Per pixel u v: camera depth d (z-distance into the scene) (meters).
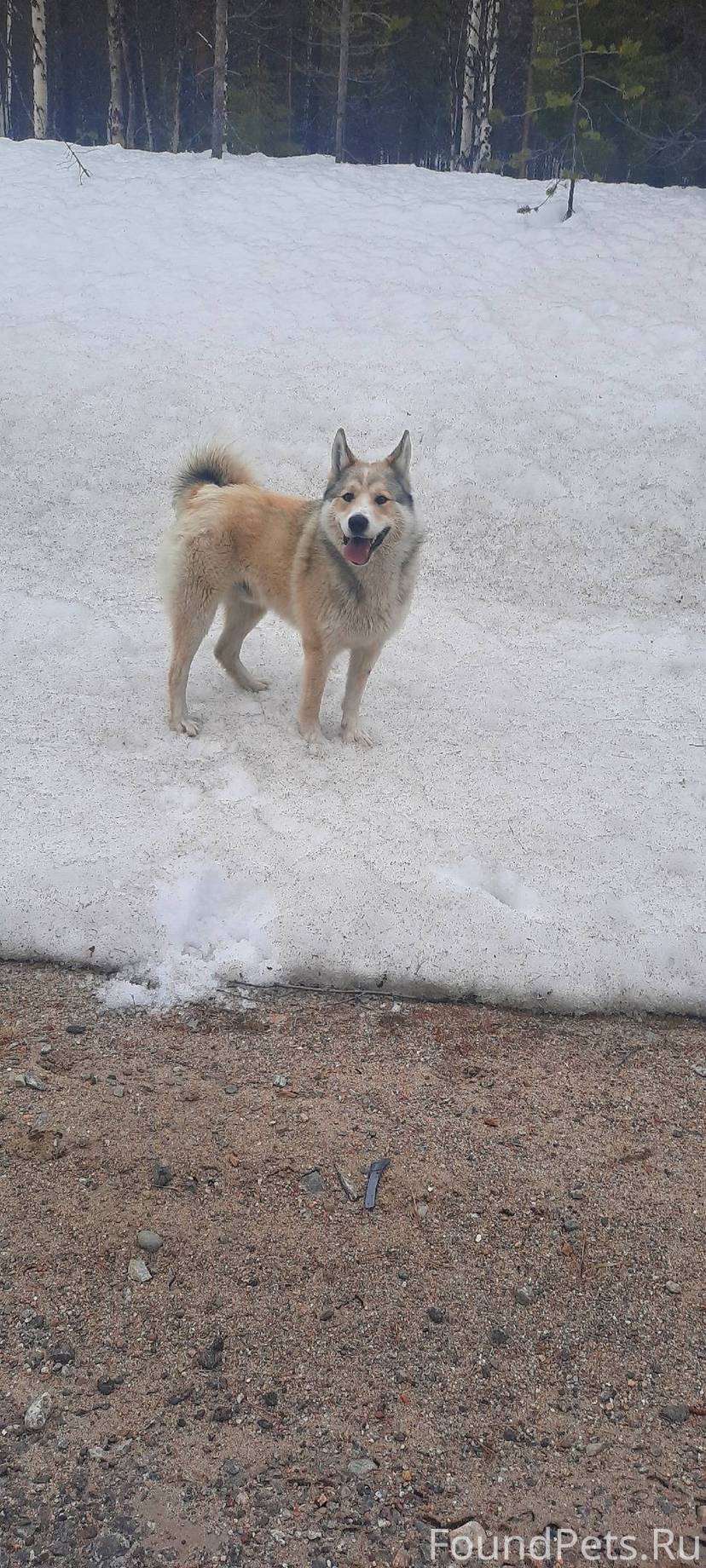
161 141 26.91
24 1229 2.81
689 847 4.73
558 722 5.81
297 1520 2.16
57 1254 2.75
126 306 10.09
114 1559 2.06
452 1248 2.88
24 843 4.37
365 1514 2.18
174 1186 2.99
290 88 24.41
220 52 14.23
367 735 5.48
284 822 4.69
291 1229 2.89
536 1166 3.19
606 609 7.24
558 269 10.80
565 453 8.45
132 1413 2.36
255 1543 2.11
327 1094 3.42
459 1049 3.70
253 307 10.20
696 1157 3.28
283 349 9.56
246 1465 2.27
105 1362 2.48
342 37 17.39
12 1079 3.35
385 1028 3.79
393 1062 3.61
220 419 8.67
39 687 5.72
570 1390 2.51
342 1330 2.61
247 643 6.68
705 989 4.05
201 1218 2.90
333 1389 2.46
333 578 5.02
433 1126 3.32
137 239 11.36
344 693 5.88
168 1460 2.26
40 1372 2.44
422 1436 2.37
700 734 5.73
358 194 12.71
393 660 6.46
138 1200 2.94
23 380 8.94
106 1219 2.86
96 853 4.34
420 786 5.10
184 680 5.39
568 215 12.09
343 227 11.80
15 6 24.84
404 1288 2.74
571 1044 3.79
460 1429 2.39
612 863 4.62
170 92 25.70
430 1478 2.27
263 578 5.29
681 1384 2.54
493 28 17.89
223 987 3.91
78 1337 2.54
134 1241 2.80
